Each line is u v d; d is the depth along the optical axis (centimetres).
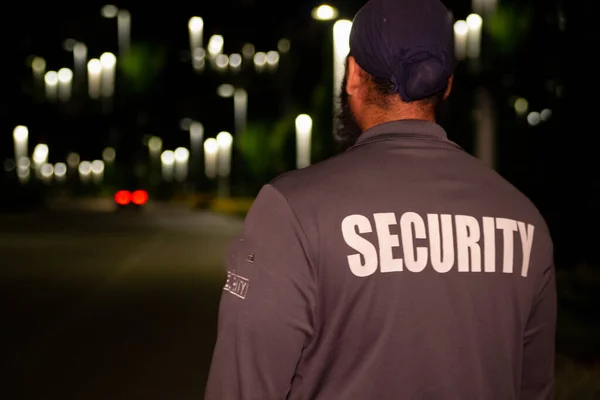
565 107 1416
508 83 1367
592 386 727
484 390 188
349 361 179
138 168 9825
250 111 7069
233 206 6094
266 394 176
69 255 2242
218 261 2077
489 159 1343
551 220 1634
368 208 183
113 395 758
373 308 179
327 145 3070
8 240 2838
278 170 4784
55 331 1077
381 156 192
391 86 198
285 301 177
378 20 195
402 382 179
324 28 3222
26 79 8144
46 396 754
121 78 9806
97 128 9681
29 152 8850
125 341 1009
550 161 1572
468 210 192
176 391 771
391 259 181
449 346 183
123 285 1577
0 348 966
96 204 7419
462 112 1436
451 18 198
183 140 9900
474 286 187
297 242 179
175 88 9956
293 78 4897
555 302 207
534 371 207
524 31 1366
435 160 195
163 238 2978
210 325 1122
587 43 1332
